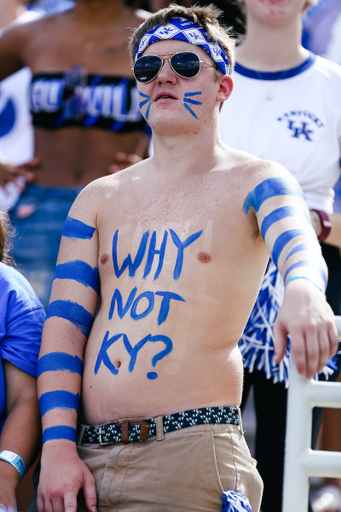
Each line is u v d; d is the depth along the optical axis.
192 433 3.03
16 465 3.26
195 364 3.10
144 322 3.15
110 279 3.37
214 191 3.29
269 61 4.66
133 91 5.59
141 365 3.10
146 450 3.04
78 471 3.06
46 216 5.55
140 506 2.99
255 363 4.27
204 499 2.98
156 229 3.29
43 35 5.88
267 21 4.54
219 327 3.16
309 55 4.74
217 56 3.48
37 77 5.75
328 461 2.72
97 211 3.55
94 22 5.75
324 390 2.76
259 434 4.24
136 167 3.65
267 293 4.21
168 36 3.43
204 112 3.41
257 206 3.15
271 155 4.48
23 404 3.46
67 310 3.44
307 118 4.52
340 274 4.52
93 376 3.24
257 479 3.18
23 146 7.08
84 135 5.59
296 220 3.00
